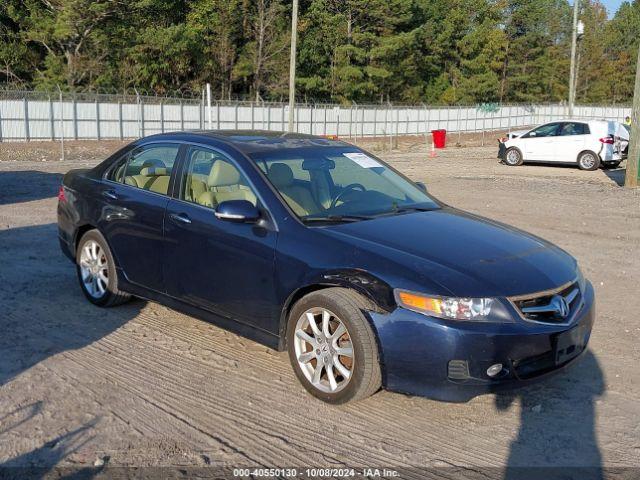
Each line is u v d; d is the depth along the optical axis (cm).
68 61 4834
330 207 504
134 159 612
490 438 411
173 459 378
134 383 474
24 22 4897
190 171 552
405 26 6475
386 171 592
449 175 1941
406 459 385
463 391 405
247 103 4634
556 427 426
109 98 4191
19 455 379
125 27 4862
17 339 550
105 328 582
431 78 7069
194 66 5500
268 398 457
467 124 6291
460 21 7012
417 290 409
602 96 8494
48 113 3988
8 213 1127
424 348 404
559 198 1417
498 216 1194
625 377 502
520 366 414
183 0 5272
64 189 673
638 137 1599
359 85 5897
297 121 4900
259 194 495
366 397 435
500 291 412
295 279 455
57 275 742
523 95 7494
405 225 486
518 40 7444
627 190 1567
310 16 5884
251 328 494
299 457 384
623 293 727
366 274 424
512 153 2352
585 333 456
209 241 510
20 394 452
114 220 595
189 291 534
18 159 2773
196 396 457
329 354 441
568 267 469
